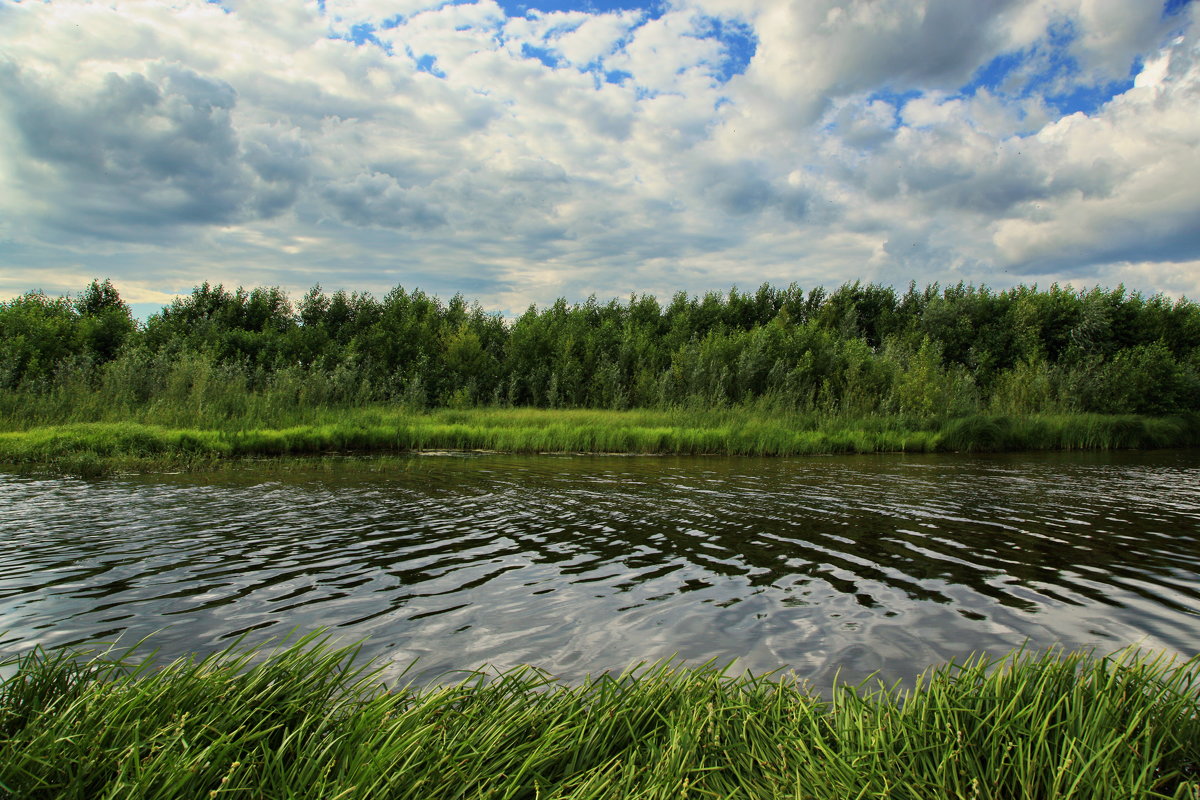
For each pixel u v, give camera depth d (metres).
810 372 29.47
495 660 4.13
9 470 12.21
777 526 8.07
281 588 5.47
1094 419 23.00
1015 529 8.02
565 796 2.51
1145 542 7.39
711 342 32.31
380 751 2.53
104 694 2.92
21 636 4.37
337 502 9.40
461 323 34.44
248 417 18.77
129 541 6.96
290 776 2.54
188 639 4.38
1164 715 2.89
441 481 11.63
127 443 14.67
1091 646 4.43
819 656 4.24
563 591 5.50
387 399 26.14
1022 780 2.54
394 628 4.64
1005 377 30.02
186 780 2.38
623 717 3.09
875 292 46.00
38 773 2.42
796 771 2.65
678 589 5.58
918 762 2.71
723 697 3.29
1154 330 37.22
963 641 4.50
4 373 20.88
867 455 18.19
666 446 18.39
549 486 11.19
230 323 33.41
